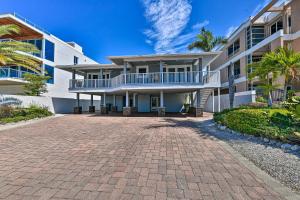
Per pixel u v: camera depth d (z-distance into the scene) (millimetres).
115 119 13492
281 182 3285
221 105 18734
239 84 21578
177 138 6953
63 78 23547
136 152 5184
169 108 21000
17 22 17625
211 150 5336
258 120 6582
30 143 6336
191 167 4035
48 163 4324
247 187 3117
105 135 7668
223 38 24703
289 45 14016
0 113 11547
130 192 2961
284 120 6105
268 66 9055
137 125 10430
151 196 2840
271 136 5676
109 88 18266
